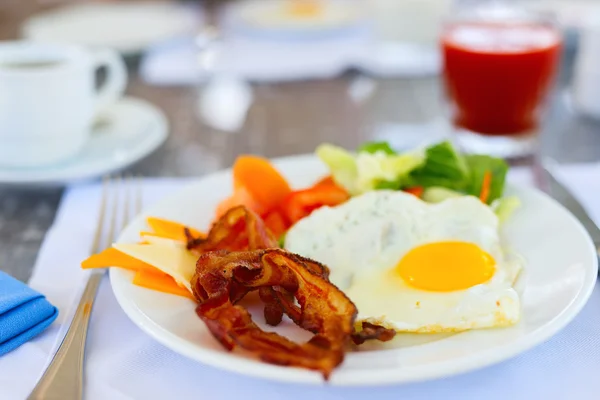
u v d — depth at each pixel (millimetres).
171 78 782
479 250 422
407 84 776
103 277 447
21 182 547
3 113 543
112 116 653
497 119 617
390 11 834
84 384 378
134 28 851
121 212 514
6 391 376
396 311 400
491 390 375
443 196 492
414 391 375
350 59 813
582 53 670
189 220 477
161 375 385
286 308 390
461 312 391
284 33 868
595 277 400
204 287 385
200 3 1009
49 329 413
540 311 387
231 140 648
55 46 604
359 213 450
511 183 499
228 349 363
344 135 655
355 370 344
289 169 537
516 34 625
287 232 457
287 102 734
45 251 476
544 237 443
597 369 384
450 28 646
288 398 374
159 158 614
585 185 535
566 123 666
